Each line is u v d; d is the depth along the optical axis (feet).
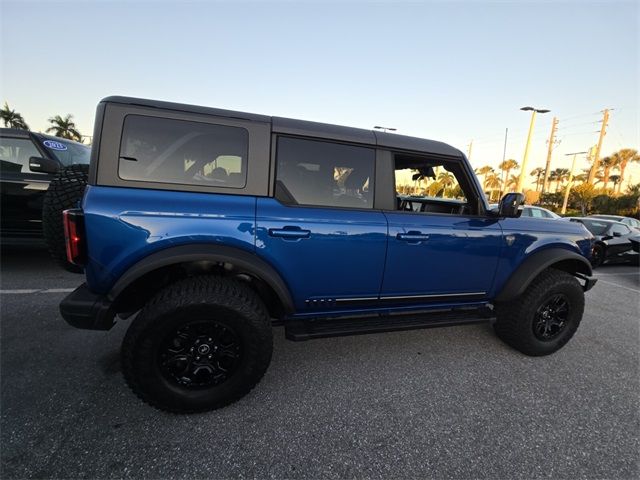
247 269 6.39
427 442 6.02
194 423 6.21
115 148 6.05
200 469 5.23
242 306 6.26
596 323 12.62
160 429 6.00
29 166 13.79
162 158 6.29
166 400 6.15
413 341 10.04
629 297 16.98
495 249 8.61
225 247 6.41
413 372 8.34
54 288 12.48
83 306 5.97
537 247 9.09
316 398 7.13
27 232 14.11
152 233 5.99
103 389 7.00
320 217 7.05
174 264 6.73
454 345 9.90
